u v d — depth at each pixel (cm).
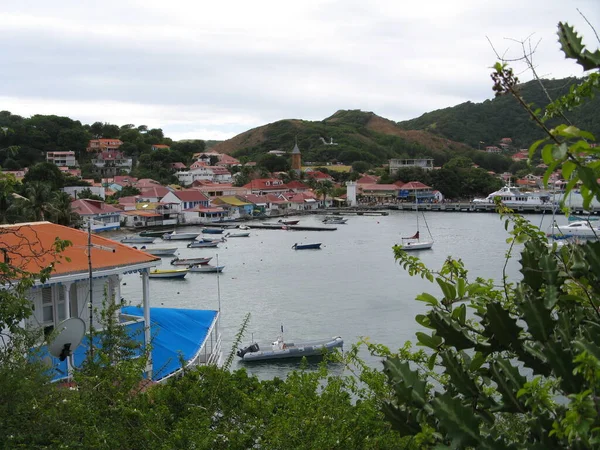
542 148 493
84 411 1202
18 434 1156
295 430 1201
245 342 4434
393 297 5812
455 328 687
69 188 13850
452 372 666
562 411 579
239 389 1524
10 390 1221
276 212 16225
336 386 1333
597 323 612
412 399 639
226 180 19912
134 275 7338
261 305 5638
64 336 1638
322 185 18588
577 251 635
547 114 607
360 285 6462
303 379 1451
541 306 606
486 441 561
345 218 14775
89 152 19712
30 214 6919
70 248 2269
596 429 467
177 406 1418
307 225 13325
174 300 5984
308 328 4806
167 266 8031
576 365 547
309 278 6975
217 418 1407
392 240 10350
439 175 19425
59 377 1892
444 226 12444
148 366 2202
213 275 7344
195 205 14412
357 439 1184
